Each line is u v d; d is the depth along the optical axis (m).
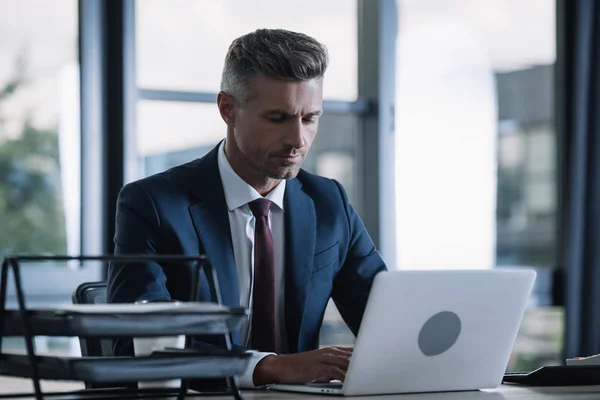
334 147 4.52
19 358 1.30
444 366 1.62
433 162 4.67
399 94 4.59
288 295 2.09
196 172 2.10
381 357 1.54
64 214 3.94
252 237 2.09
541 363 4.88
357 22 4.58
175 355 1.33
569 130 4.95
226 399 1.47
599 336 4.81
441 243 4.68
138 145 4.07
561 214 4.95
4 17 3.86
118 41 4.02
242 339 2.04
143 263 1.90
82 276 3.94
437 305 1.55
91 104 3.97
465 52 4.75
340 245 2.22
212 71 4.23
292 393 1.62
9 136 3.87
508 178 4.85
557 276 4.93
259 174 2.08
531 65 4.91
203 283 1.96
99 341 1.93
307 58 1.97
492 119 4.80
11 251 3.87
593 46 4.86
